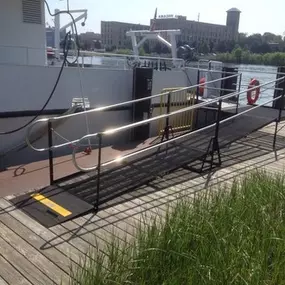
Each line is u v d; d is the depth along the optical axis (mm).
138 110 8070
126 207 4305
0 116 6457
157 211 4207
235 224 3238
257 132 7961
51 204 4301
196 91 9555
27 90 6672
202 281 2539
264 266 2727
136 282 2633
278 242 2977
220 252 2764
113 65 9117
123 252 2852
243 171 5547
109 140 8102
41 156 7105
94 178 5070
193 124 9273
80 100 7000
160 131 8312
